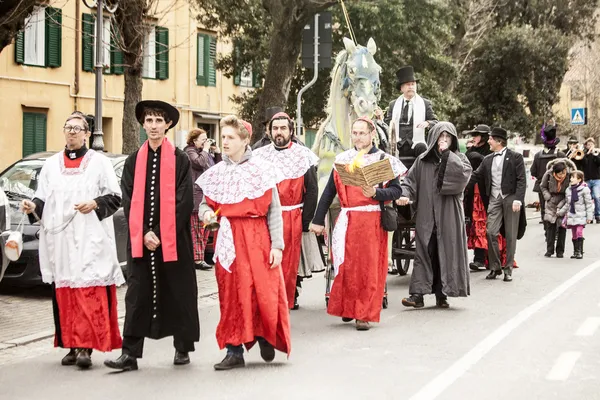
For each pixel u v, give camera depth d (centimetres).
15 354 941
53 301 865
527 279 1502
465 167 1186
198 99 3716
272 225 851
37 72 2941
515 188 1484
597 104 5269
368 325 1055
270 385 790
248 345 870
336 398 745
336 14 3166
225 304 847
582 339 984
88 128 892
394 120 1445
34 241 1255
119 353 941
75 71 3077
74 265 852
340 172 1039
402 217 1354
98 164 877
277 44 2311
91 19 3092
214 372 844
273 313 843
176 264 845
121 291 1352
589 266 1689
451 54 4341
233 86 3931
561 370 840
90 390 779
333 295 1067
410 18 3275
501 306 1216
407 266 1564
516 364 865
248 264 840
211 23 3203
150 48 3416
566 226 1836
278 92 2345
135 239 833
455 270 1193
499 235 1527
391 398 743
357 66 1274
